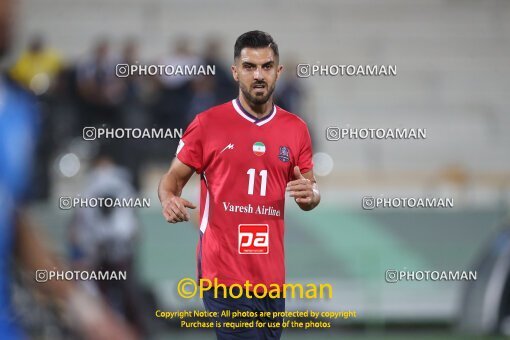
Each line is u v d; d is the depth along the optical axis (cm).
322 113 5409
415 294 3098
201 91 3491
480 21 6081
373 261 3191
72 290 962
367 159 5119
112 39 5597
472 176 4738
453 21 6084
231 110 1708
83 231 2764
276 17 5950
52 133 3378
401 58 5884
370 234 3222
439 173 4662
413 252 3203
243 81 1666
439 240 3216
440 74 5831
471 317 3027
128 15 5778
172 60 3606
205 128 1692
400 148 5175
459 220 3238
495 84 5816
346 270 3169
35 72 3550
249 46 1659
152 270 3031
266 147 1689
